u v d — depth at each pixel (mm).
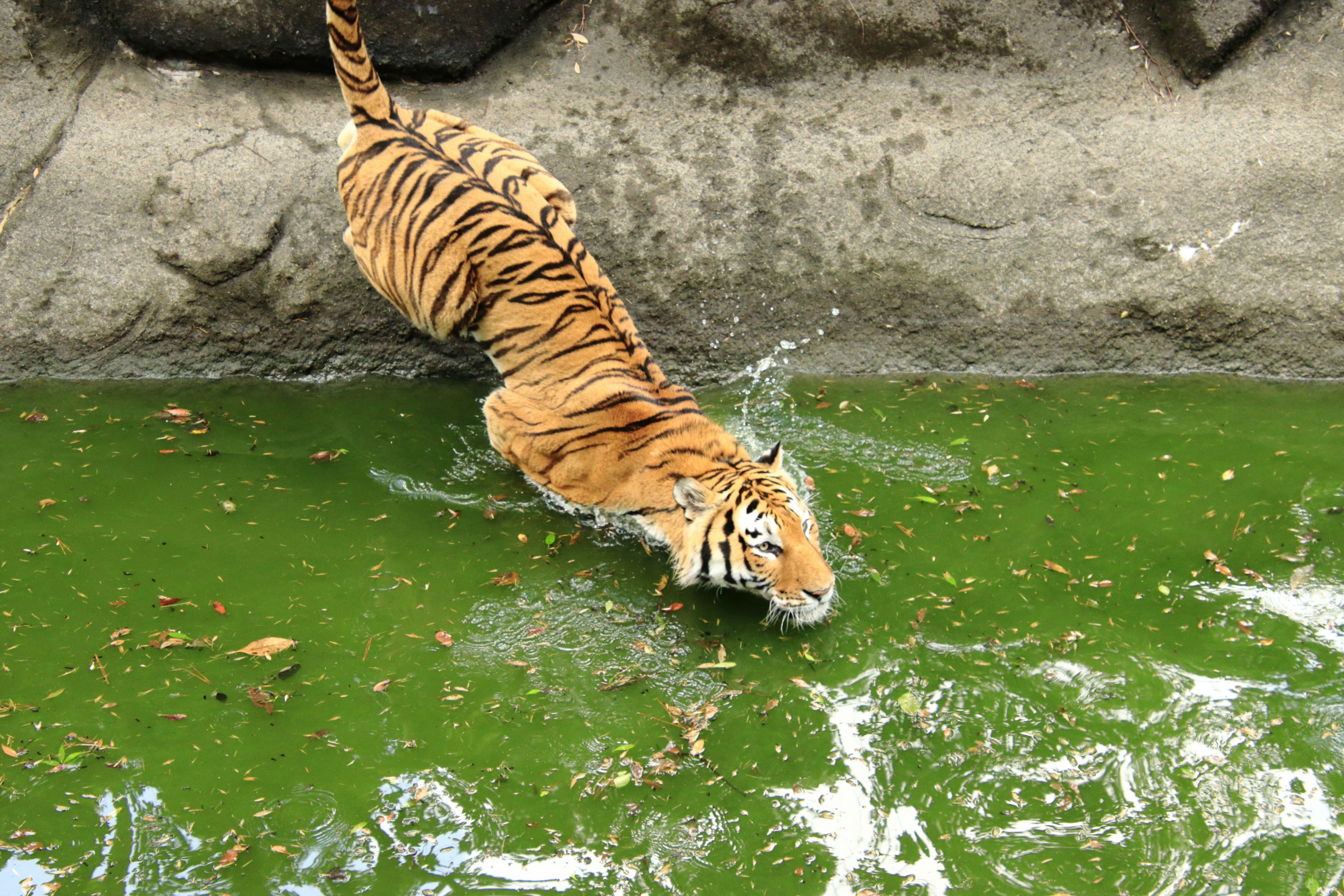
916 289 5492
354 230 4484
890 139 5656
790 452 4883
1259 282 5383
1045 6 5777
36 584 3988
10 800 3209
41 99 5383
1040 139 5656
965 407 5207
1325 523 4398
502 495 4613
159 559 4156
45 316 5133
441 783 3352
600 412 4133
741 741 3525
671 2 5746
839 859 3141
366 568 4195
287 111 5520
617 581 4184
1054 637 3902
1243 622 3951
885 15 5746
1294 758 3424
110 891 2975
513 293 4273
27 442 4719
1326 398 5227
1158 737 3508
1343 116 5559
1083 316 5445
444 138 4453
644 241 5438
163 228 5223
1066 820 3250
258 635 3859
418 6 5488
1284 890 3027
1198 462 4797
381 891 3014
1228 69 5738
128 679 3648
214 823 3182
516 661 3818
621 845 3174
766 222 5516
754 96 5762
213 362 5277
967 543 4355
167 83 5531
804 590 3709
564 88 5707
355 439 4922
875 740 3523
